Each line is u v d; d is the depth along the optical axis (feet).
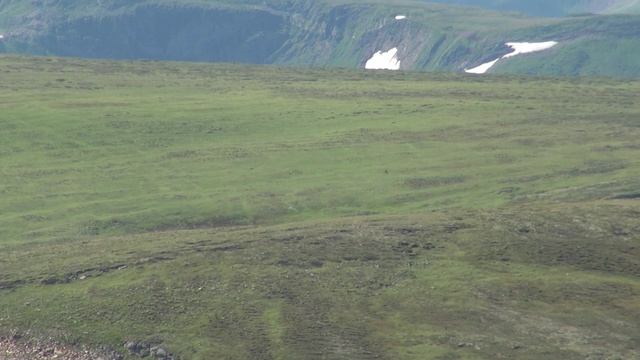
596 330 274.98
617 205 372.38
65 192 452.76
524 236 333.21
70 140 545.44
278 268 298.35
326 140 554.46
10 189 455.22
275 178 481.87
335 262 305.12
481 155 522.47
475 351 260.42
